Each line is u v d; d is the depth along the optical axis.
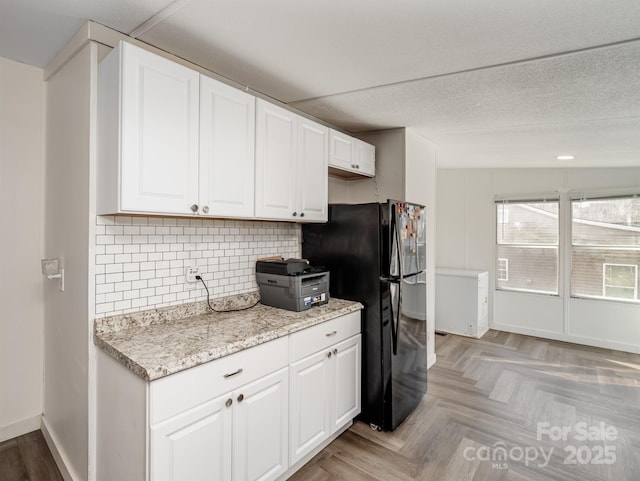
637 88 2.15
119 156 1.43
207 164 1.73
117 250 1.75
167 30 1.64
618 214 4.16
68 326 1.86
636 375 3.39
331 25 1.57
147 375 1.25
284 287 2.23
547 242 4.59
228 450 1.54
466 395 2.95
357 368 2.41
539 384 3.17
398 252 2.41
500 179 4.88
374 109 2.62
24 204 2.15
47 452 2.06
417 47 1.75
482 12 1.45
